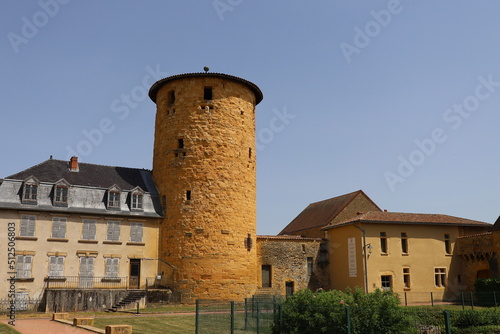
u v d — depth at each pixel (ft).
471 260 128.47
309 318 53.16
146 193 119.14
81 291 97.81
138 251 113.19
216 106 120.88
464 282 130.31
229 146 119.55
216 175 116.78
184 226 113.80
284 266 128.88
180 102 122.01
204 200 115.03
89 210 109.60
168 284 111.96
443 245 130.93
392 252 123.85
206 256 112.16
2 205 100.42
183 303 108.78
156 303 105.81
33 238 102.58
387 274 121.60
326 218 152.05
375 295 54.19
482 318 71.82
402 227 127.24
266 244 128.57
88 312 94.84
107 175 121.80
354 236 125.18
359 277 121.08
